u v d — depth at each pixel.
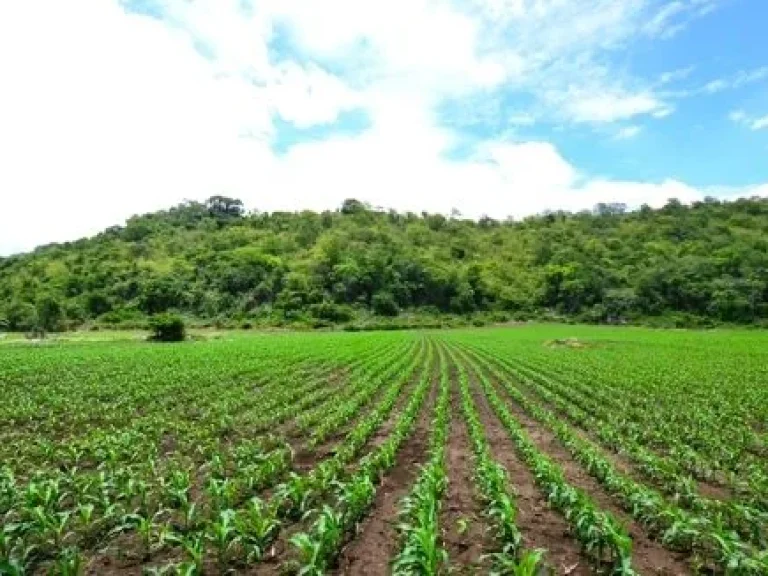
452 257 174.88
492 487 12.90
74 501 12.82
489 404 28.77
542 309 141.25
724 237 164.88
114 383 33.38
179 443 19.31
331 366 44.38
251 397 29.11
